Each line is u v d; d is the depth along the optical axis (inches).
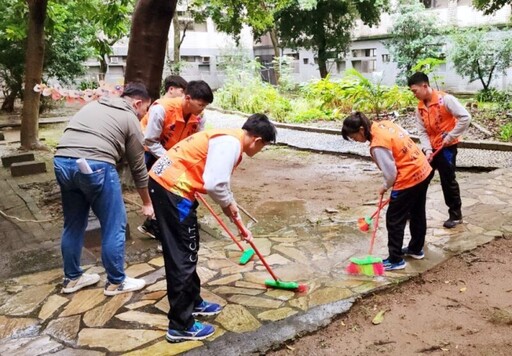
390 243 146.0
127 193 245.6
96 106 130.5
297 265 152.7
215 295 132.3
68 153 123.6
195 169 107.3
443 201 213.8
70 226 133.8
